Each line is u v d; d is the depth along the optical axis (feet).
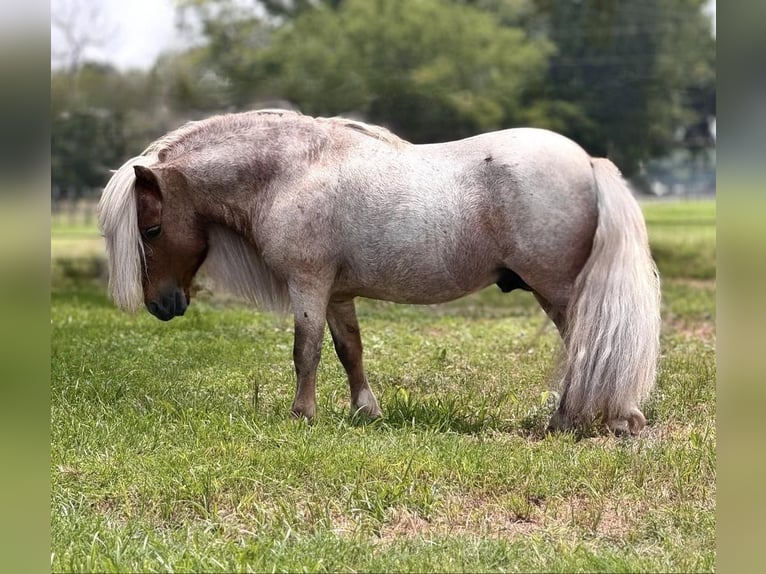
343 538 19.74
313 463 23.44
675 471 23.08
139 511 21.54
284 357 37.17
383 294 27.63
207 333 42.86
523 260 26.09
